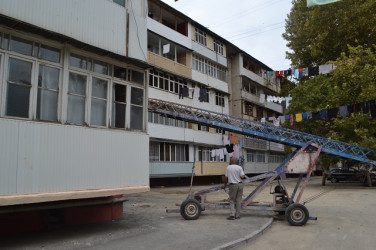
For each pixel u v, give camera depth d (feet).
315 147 33.06
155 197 54.75
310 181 113.60
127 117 27.14
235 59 119.14
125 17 27.68
